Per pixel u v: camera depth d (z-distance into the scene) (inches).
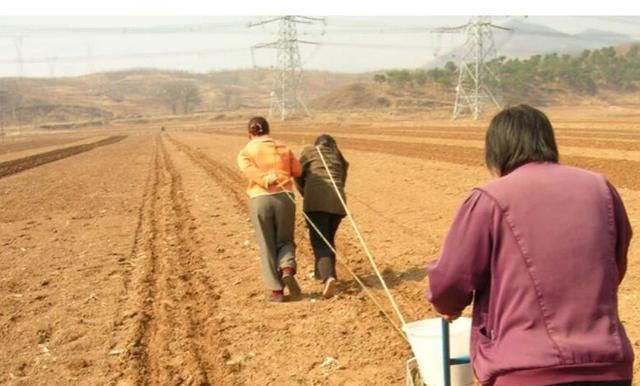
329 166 334.6
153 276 395.2
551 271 114.7
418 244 444.5
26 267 429.4
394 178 818.8
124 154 1733.5
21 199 791.1
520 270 116.1
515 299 116.3
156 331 299.7
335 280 326.6
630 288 320.2
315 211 331.0
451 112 5703.7
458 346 163.6
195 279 383.9
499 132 126.5
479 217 120.6
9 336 299.7
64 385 248.1
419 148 1293.1
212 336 289.0
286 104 5383.9
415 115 5255.9
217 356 266.5
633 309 291.7
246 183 876.0
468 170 858.1
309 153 338.0
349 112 6023.6
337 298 331.3
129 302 344.2
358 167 986.1
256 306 325.7
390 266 389.1
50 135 4569.4
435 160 1023.0
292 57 5339.6
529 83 7052.2
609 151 1045.2
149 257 445.1
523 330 115.0
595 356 110.8
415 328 175.0
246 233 515.2
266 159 323.6
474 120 3518.7
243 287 360.8
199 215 617.0
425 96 6766.7
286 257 326.6
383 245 446.6
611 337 113.0
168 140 2593.5
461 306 127.5
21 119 7455.7
